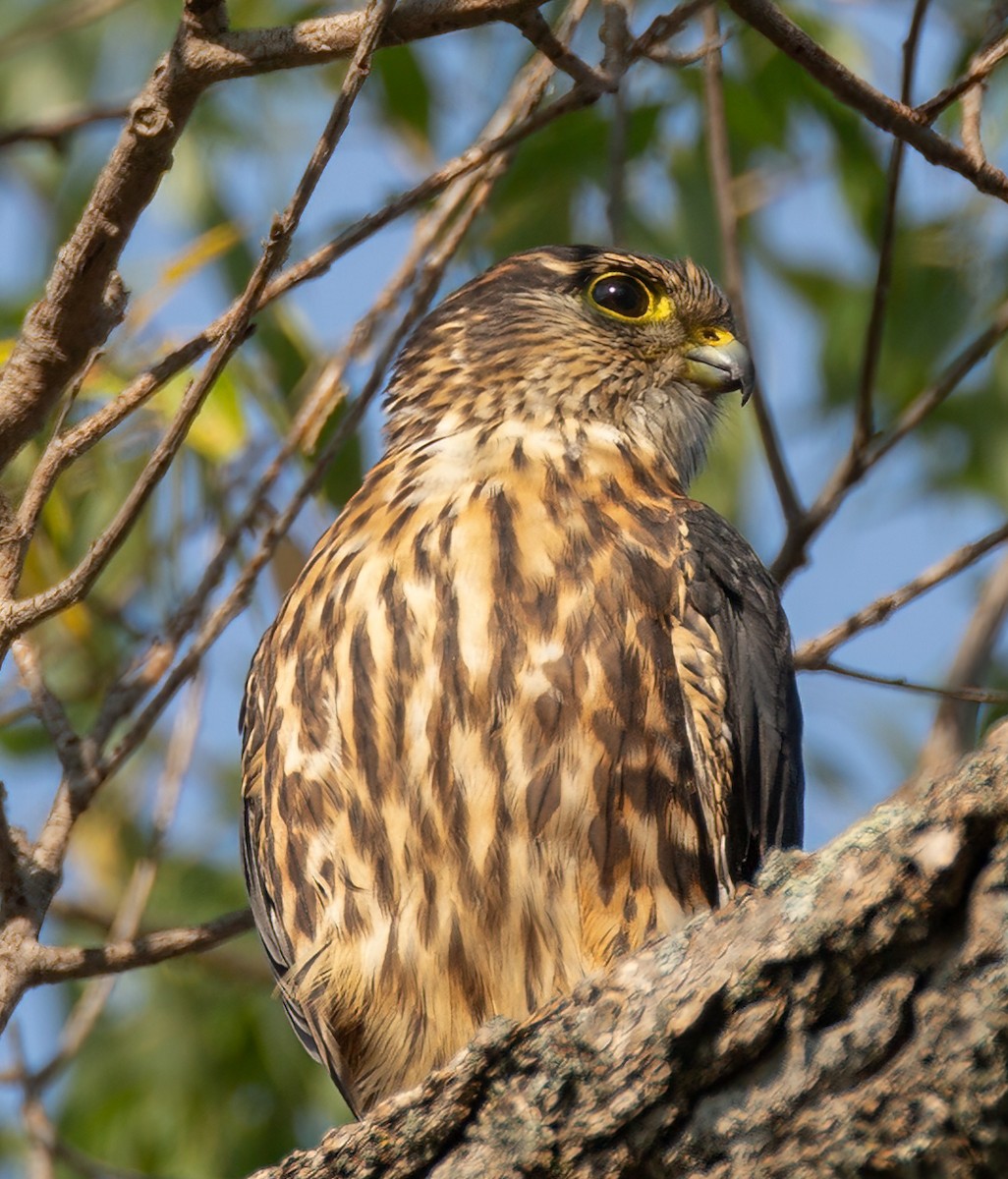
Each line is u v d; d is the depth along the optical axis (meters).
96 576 7.35
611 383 10.49
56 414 10.32
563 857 8.37
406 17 7.23
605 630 8.62
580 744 8.43
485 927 8.41
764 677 9.09
